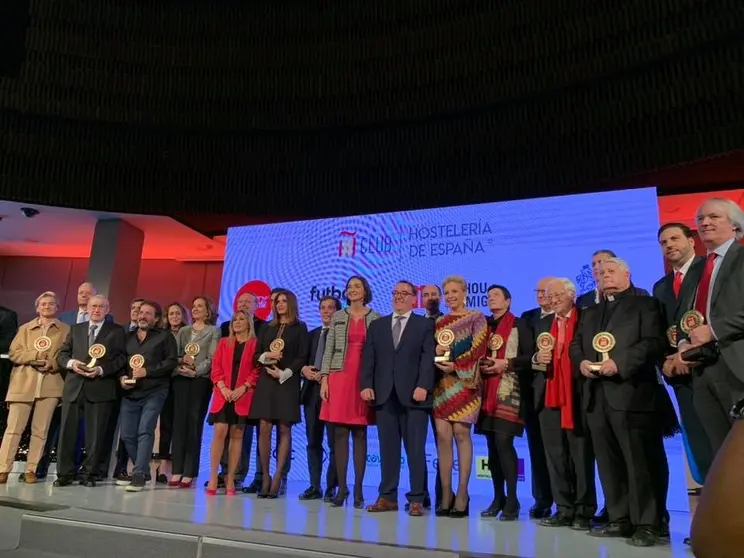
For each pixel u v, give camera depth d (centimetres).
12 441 370
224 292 593
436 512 310
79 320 426
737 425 71
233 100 677
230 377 373
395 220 543
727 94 484
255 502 330
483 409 319
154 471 463
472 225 511
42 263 936
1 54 322
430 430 461
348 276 550
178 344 429
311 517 281
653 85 524
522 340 323
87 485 371
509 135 595
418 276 521
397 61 652
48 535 243
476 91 607
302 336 371
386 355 324
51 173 650
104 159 662
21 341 386
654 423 256
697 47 496
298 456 500
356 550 204
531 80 580
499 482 324
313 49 679
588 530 269
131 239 718
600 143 550
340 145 670
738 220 239
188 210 669
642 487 243
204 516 270
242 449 418
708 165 510
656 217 456
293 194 670
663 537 251
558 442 289
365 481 478
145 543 226
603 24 550
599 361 261
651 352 250
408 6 659
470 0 634
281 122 668
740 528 61
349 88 659
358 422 328
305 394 386
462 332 318
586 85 560
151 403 381
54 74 643
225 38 692
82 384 379
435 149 630
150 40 684
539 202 493
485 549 218
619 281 275
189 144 682
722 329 217
